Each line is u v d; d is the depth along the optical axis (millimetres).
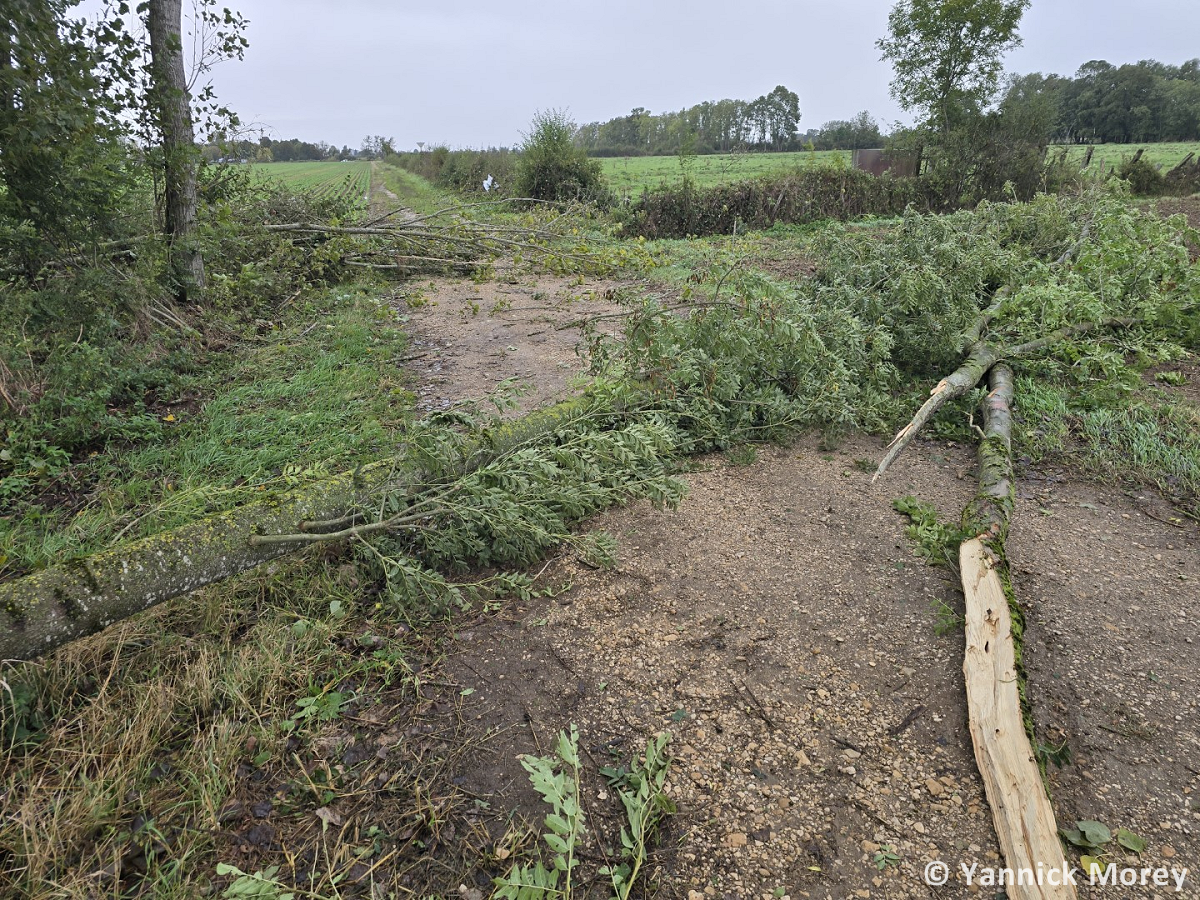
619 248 9844
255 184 9969
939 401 4258
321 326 7012
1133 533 3441
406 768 2254
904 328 5355
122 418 4668
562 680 2611
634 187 21125
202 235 6746
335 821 2072
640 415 4281
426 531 3203
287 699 2496
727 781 2189
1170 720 2355
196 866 1927
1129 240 6266
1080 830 1999
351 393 5094
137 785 2119
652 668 2652
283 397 5105
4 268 5250
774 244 12773
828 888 1874
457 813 2105
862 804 2104
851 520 3600
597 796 2160
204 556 2732
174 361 5531
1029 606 2922
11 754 2168
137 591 2547
